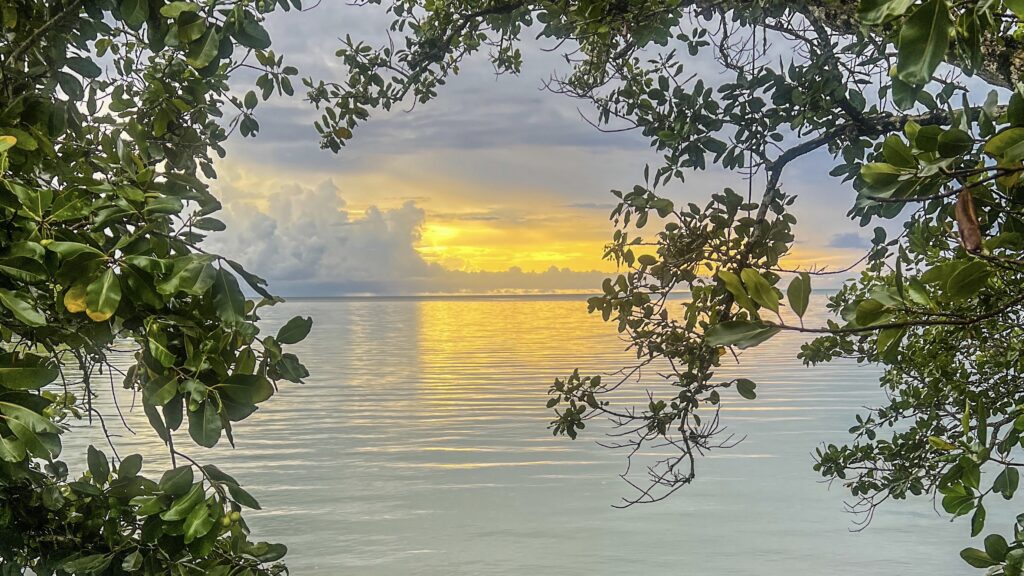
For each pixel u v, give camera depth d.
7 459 2.02
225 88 3.54
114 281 2.02
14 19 2.68
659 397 53.53
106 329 2.29
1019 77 2.92
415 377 72.50
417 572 23.34
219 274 2.13
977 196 1.99
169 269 2.08
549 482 34.72
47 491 2.67
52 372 2.11
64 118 2.66
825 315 101.69
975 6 1.56
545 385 64.12
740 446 41.38
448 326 174.88
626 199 3.60
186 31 2.39
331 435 45.31
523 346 107.69
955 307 2.82
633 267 3.79
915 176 1.66
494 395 59.88
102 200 2.20
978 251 1.40
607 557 25.00
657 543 26.47
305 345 117.56
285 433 45.88
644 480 34.72
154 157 3.21
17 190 2.11
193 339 2.29
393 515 29.34
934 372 5.27
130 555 2.62
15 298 2.06
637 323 3.93
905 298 1.70
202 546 2.36
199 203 2.39
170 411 2.25
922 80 1.32
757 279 1.46
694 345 3.92
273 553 2.75
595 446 41.78
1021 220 1.98
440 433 45.94
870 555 24.94
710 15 4.16
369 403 57.75
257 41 2.43
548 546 26.03
